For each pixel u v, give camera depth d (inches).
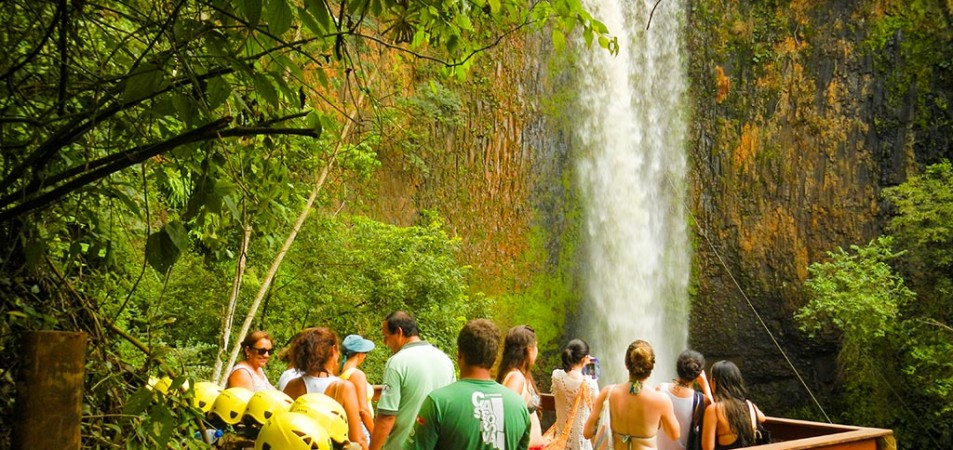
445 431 132.1
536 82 926.4
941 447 738.8
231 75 122.7
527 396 211.0
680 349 923.4
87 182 92.6
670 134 949.8
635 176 959.6
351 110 365.1
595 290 932.6
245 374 196.5
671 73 954.7
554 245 920.9
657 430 193.3
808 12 895.1
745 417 204.8
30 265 94.7
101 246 114.4
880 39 866.1
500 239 892.0
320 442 128.7
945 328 674.8
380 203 789.2
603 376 914.1
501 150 901.2
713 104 934.4
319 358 185.3
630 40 976.3
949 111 838.5
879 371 755.4
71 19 102.0
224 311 299.0
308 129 98.3
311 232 406.9
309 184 316.5
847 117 877.2
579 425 221.1
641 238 949.2
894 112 860.0
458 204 861.2
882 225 855.1
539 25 151.5
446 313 474.3
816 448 199.8
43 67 107.4
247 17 86.0
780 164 900.0
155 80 90.2
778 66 906.1
